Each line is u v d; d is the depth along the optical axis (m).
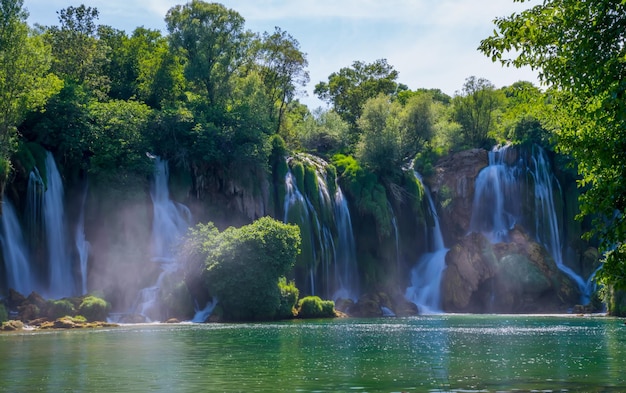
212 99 96.50
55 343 37.53
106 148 71.69
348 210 90.94
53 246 67.69
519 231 94.62
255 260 65.31
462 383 21.78
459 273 88.88
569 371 24.77
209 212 79.44
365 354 31.22
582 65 17.53
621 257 17.22
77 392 20.12
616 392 19.72
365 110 101.38
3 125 62.44
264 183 83.62
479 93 111.81
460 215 98.19
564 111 23.53
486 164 101.38
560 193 98.81
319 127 116.56
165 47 112.00
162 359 29.20
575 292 88.06
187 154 80.06
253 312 65.50
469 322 61.44
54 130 71.31
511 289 86.94
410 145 103.88
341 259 88.38
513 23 19.50
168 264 68.06
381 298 83.94
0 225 62.56
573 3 18.06
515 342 37.91
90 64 93.44
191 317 63.34
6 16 62.25
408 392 20.00
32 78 63.59
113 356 30.38
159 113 80.62
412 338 41.28
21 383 21.98
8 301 57.19
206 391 20.30
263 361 28.39
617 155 17.52
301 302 71.94
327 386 21.25
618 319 65.25
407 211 95.62
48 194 68.12
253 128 84.62
